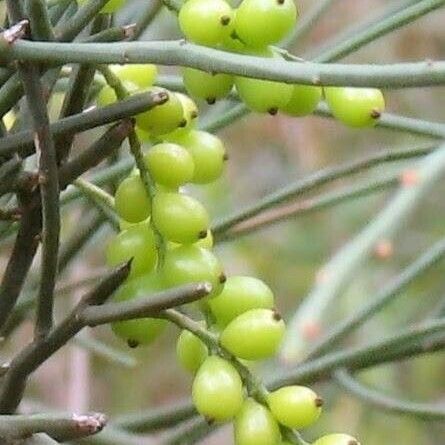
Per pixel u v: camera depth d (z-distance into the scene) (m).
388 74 0.14
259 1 0.16
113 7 0.17
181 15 0.16
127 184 0.17
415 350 0.22
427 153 0.24
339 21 0.49
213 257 0.17
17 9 0.16
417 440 0.47
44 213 0.16
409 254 0.49
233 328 0.16
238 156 0.53
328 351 0.24
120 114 0.16
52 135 0.16
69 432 0.15
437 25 0.51
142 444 0.24
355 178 0.46
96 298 0.16
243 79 0.16
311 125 0.52
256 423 0.16
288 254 0.50
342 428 0.43
